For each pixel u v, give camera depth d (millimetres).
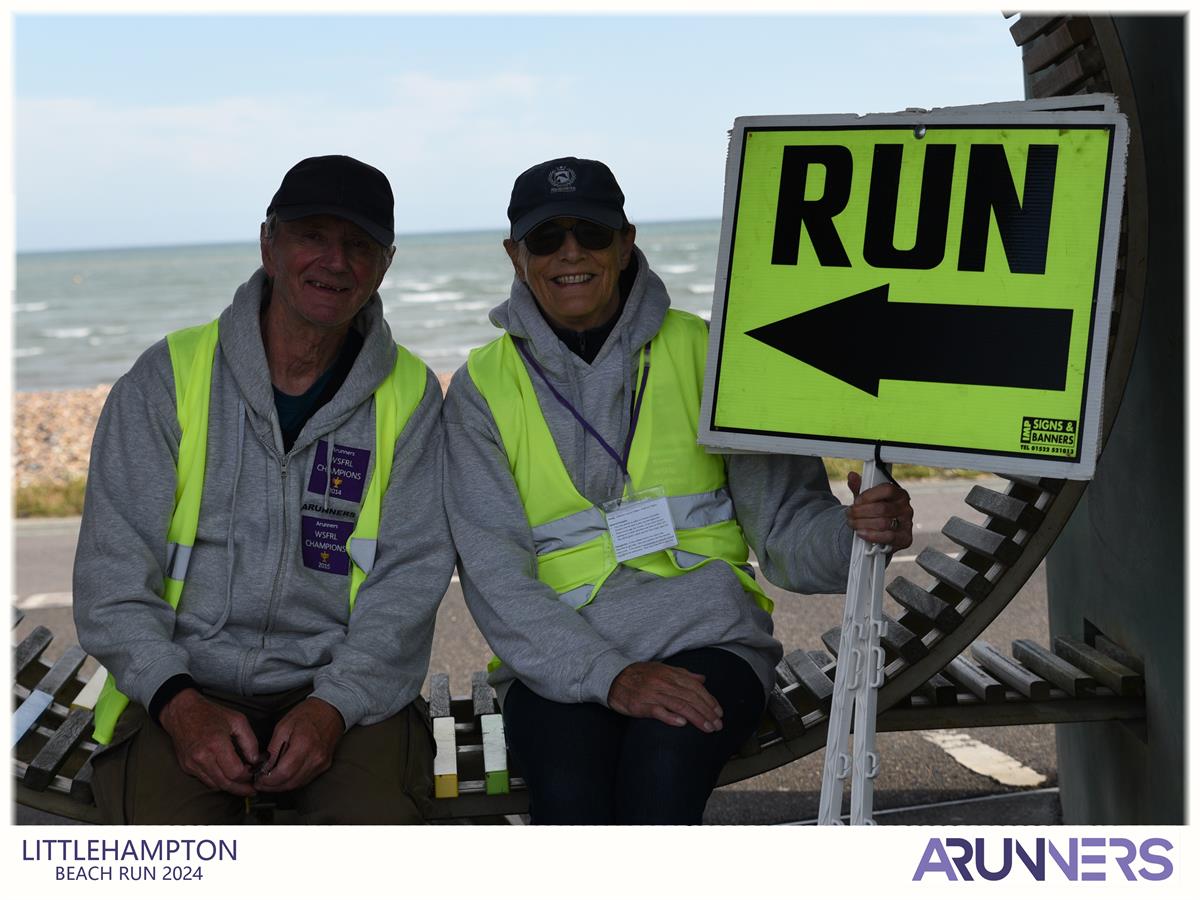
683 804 2494
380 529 2887
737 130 2582
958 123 2426
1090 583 3492
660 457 2912
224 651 2770
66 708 3475
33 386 26984
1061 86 2994
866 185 2486
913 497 8719
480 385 2977
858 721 2365
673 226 81875
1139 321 2869
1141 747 3109
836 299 2496
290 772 2523
